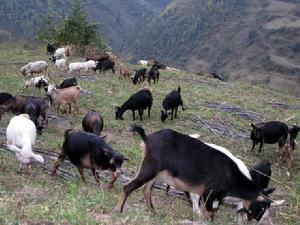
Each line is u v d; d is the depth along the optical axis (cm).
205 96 2355
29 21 14650
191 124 1830
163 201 1060
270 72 13575
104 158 1009
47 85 2077
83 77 2562
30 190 906
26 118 1152
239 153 1597
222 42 17550
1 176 982
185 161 828
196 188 839
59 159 1079
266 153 1630
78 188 993
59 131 1561
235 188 844
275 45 14925
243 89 2748
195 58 17588
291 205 1165
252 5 19175
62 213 734
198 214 939
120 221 771
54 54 3278
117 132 1661
